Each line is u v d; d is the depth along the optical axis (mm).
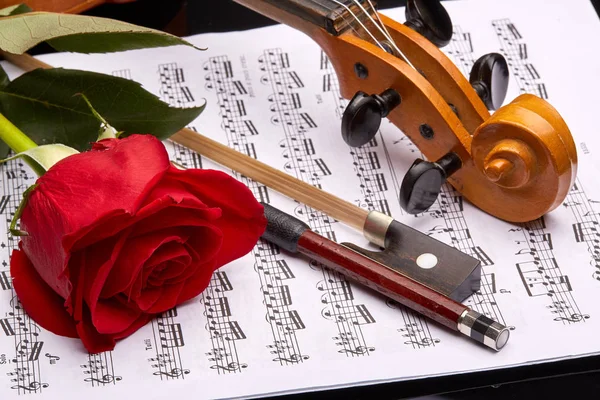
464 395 770
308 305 790
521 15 906
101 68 881
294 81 880
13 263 768
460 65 886
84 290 743
